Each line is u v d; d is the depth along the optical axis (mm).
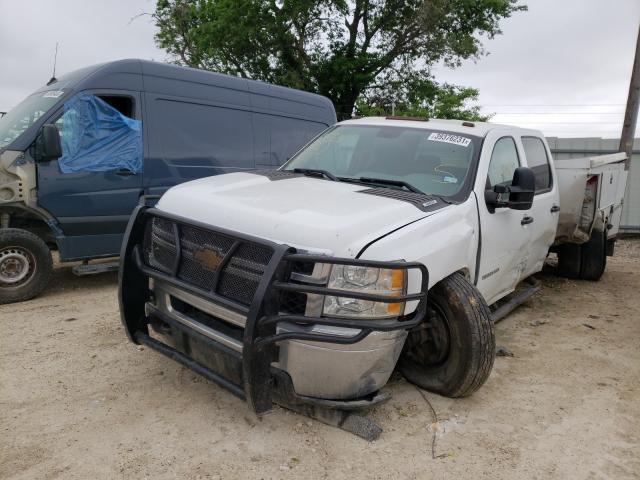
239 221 3375
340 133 5203
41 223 6641
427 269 3299
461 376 3740
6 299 6035
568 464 3260
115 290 6742
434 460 3223
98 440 3275
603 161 7141
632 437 3600
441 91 28812
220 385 3250
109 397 3797
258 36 24578
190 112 7285
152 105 6910
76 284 7031
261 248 3129
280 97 8453
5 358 4434
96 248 6637
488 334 3693
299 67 26312
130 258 3812
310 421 3551
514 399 4051
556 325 5926
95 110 6453
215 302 3242
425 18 25203
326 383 3164
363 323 3041
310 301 3049
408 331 3578
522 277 5816
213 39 24734
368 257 3107
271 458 3154
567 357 4953
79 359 4422
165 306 3725
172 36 28734
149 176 6898
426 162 4555
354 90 27031
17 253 6105
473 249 4121
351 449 3279
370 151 4785
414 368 4047
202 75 7504
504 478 3094
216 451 3201
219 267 3260
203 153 7395
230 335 3293
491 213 4441
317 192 3848
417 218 3588
